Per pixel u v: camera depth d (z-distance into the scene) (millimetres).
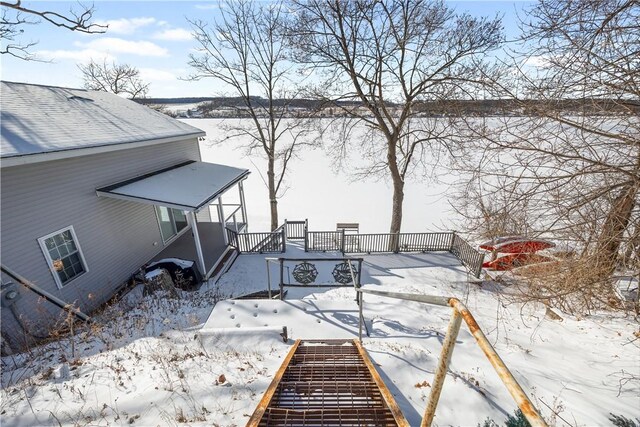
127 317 6477
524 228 4891
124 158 9625
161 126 11797
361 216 18250
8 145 6266
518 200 4781
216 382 3881
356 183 25500
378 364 4301
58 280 7359
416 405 3508
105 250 8859
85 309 7949
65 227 7625
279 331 5383
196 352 4816
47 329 6414
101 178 8750
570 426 3141
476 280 9273
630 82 3930
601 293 4797
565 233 4645
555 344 5418
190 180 10820
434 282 9625
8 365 4961
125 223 9656
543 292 5668
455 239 11703
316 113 13914
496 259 8969
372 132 15188
